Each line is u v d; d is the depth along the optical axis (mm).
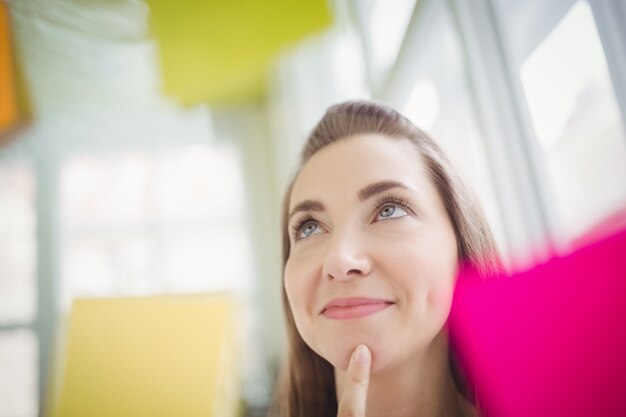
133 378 605
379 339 441
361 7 1289
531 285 446
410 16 934
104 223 2727
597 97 532
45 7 1039
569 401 391
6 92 1289
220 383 603
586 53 542
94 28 1085
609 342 376
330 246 471
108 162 2787
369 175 488
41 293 2572
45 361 2453
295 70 2020
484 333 485
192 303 643
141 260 2691
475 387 498
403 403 493
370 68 1232
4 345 2494
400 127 550
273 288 2686
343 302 455
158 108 2273
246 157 2889
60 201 2711
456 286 516
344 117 565
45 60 1266
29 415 2383
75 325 629
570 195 588
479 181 789
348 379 426
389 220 478
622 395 361
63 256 2648
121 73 1416
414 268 449
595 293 393
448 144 905
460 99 890
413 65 973
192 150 2857
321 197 499
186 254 2727
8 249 2613
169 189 2807
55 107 1722
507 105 668
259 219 2793
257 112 2955
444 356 521
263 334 2574
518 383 435
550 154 624
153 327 627
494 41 686
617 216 483
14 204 2672
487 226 573
